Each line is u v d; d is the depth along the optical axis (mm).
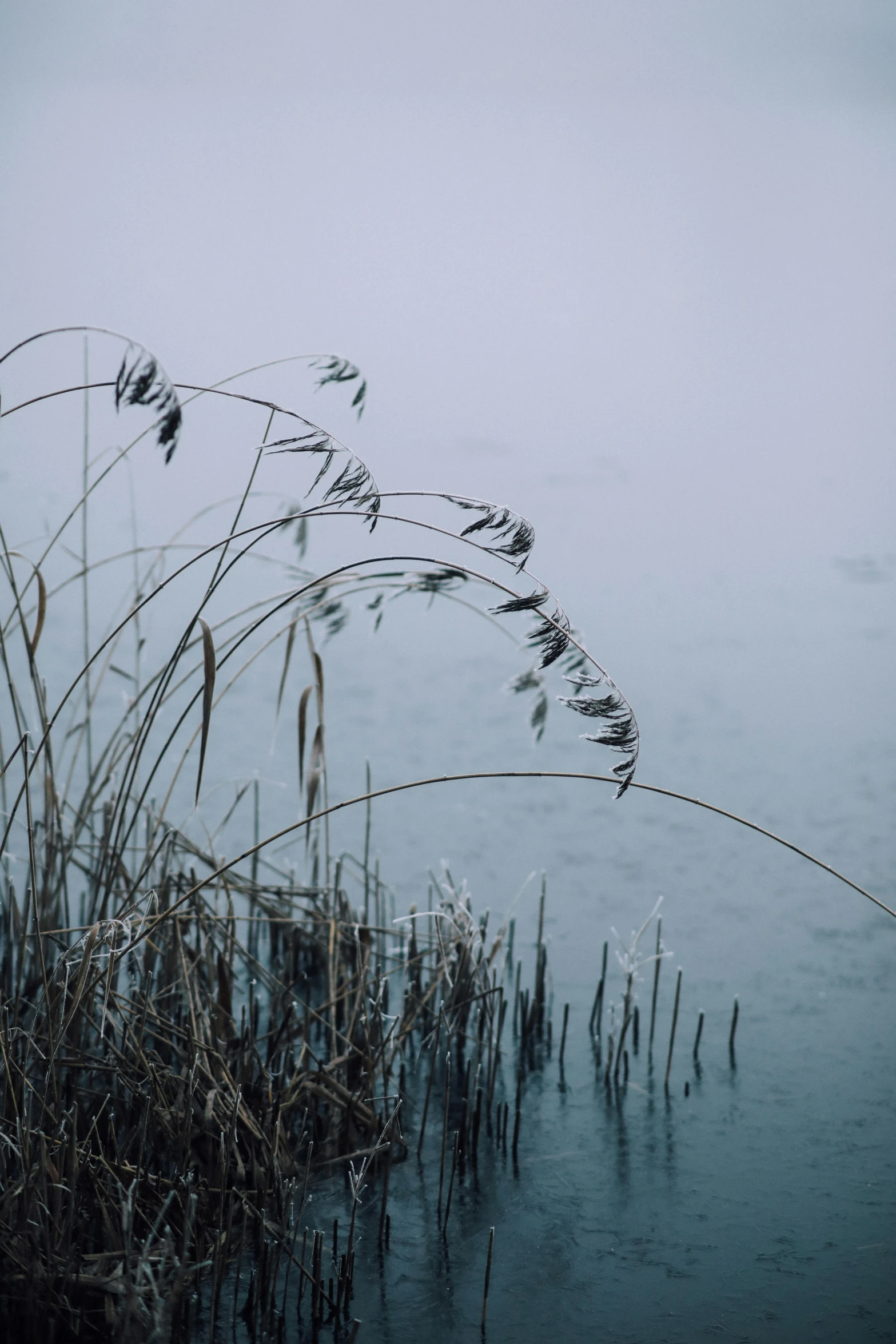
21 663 5152
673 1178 2324
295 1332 1879
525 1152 2406
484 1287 2010
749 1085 2658
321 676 2350
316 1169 2311
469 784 4414
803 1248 2121
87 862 3391
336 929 2762
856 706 5363
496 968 2859
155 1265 1860
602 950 3277
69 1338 1773
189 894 2051
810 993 3051
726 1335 1906
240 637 2172
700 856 3879
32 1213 1857
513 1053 2795
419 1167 2350
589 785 4449
